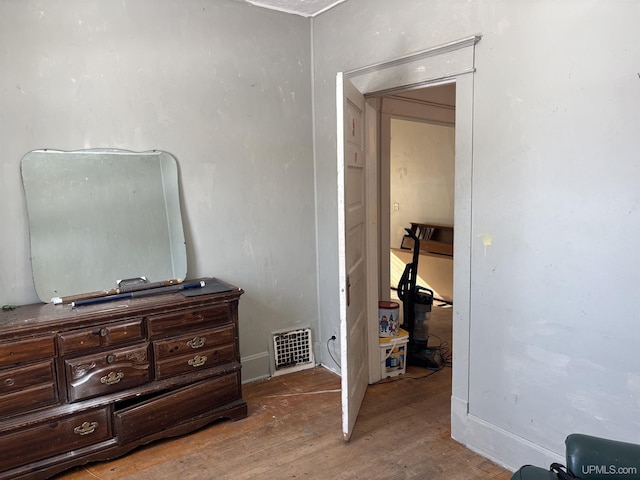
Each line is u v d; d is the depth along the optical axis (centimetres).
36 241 250
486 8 218
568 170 193
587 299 192
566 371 202
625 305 180
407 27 261
